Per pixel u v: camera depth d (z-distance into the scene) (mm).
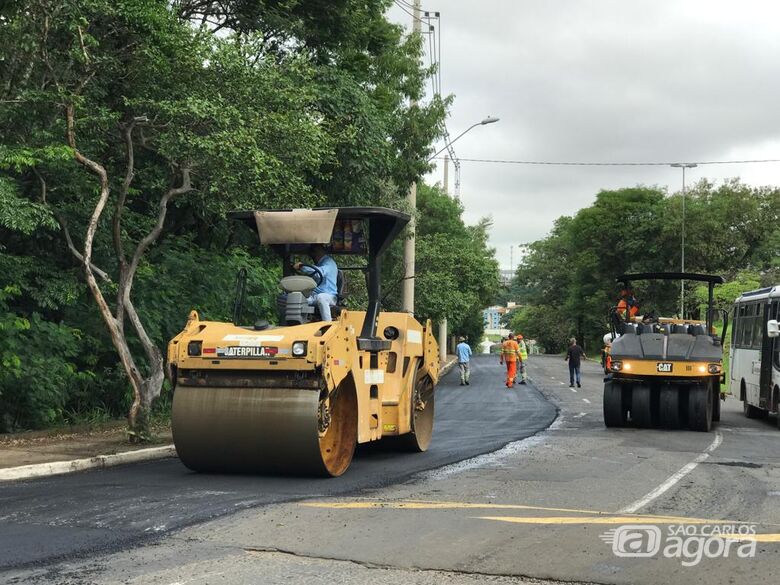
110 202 15758
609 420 17172
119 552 6281
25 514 7613
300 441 9445
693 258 70938
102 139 14547
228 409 9578
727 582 5652
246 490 8945
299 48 20812
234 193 13711
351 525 7191
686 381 16719
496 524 7270
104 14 13086
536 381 36000
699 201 71750
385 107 24781
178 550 6340
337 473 10055
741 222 70250
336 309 11211
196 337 9844
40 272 15141
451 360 61625
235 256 18859
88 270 12438
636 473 10625
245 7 20125
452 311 39875
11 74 13141
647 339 17031
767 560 6203
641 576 5770
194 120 13016
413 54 26016
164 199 13469
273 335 9641
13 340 13766
